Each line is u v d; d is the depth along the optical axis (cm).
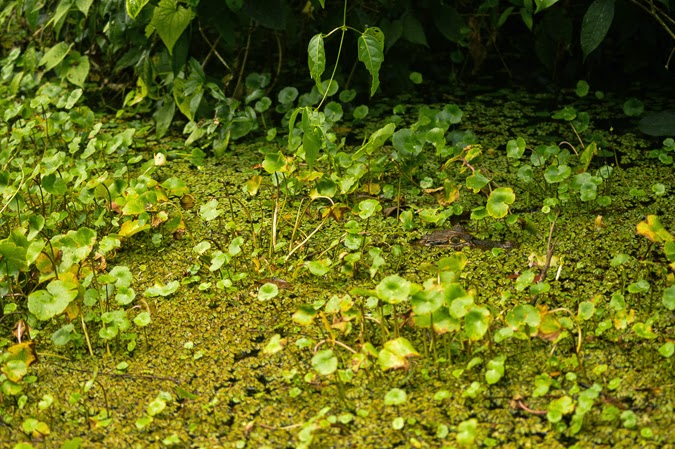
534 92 441
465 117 414
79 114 387
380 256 295
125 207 298
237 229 325
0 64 491
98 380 248
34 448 222
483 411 225
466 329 229
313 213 332
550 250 277
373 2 449
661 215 320
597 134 378
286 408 232
